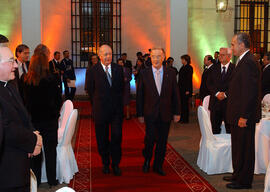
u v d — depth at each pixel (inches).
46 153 149.9
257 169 171.6
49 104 144.5
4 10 442.0
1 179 88.5
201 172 174.7
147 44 480.4
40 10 382.0
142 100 170.7
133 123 309.7
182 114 307.3
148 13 477.7
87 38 471.5
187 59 307.0
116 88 165.9
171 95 168.1
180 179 164.4
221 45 475.8
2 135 81.7
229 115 150.1
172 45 414.9
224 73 192.2
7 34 445.1
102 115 164.7
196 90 476.7
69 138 161.8
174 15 412.2
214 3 468.8
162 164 172.1
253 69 140.7
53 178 152.6
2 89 90.3
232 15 473.1
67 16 465.4
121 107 168.1
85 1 466.9
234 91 147.2
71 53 469.7
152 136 167.8
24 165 92.5
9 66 90.0
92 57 332.5
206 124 169.5
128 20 475.8
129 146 228.7
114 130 167.0
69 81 391.5
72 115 159.2
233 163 153.3
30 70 142.6
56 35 465.1
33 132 96.9
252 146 147.4
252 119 142.9
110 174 171.8
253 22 475.2
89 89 168.7
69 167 160.7
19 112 95.9
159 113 164.6
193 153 210.1
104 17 471.2
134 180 163.3
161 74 166.6
